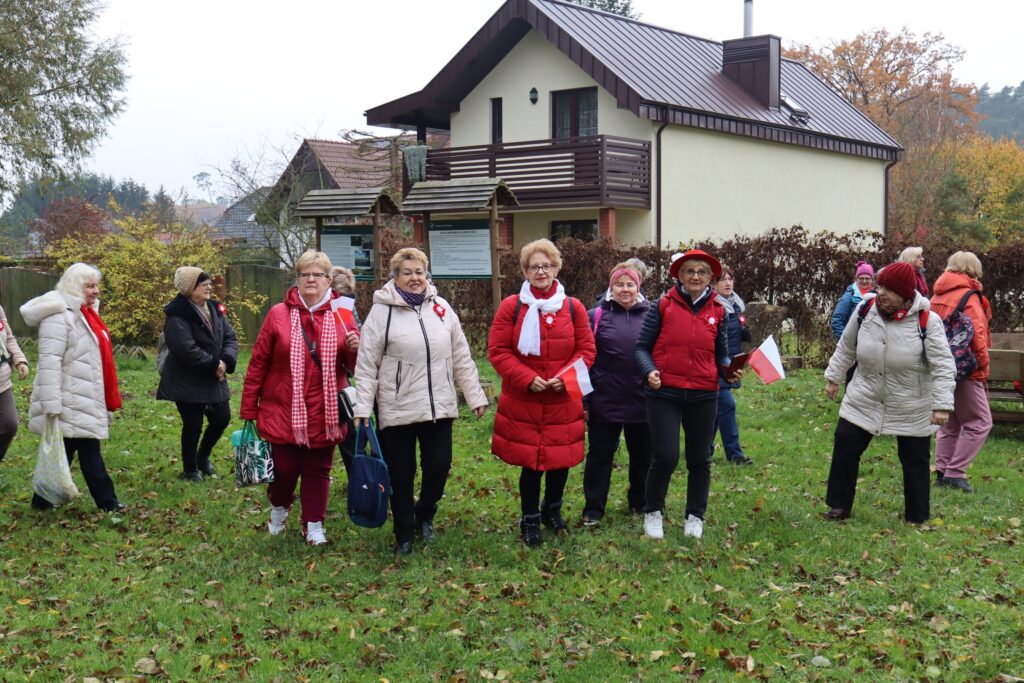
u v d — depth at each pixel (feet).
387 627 17.57
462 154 78.74
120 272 59.93
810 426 35.27
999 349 35.78
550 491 22.26
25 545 21.94
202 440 28.55
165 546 22.12
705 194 80.79
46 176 91.91
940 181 132.16
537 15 76.07
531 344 20.59
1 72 86.79
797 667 15.98
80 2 90.84
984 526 23.12
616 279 22.76
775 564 20.52
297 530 23.09
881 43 161.99
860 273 33.01
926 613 17.99
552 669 16.06
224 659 16.51
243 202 87.81
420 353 20.66
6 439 25.18
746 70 87.92
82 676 15.75
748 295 51.52
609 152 73.00
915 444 23.29
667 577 19.70
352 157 105.91
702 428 21.63
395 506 21.11
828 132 92.68
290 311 21.68
